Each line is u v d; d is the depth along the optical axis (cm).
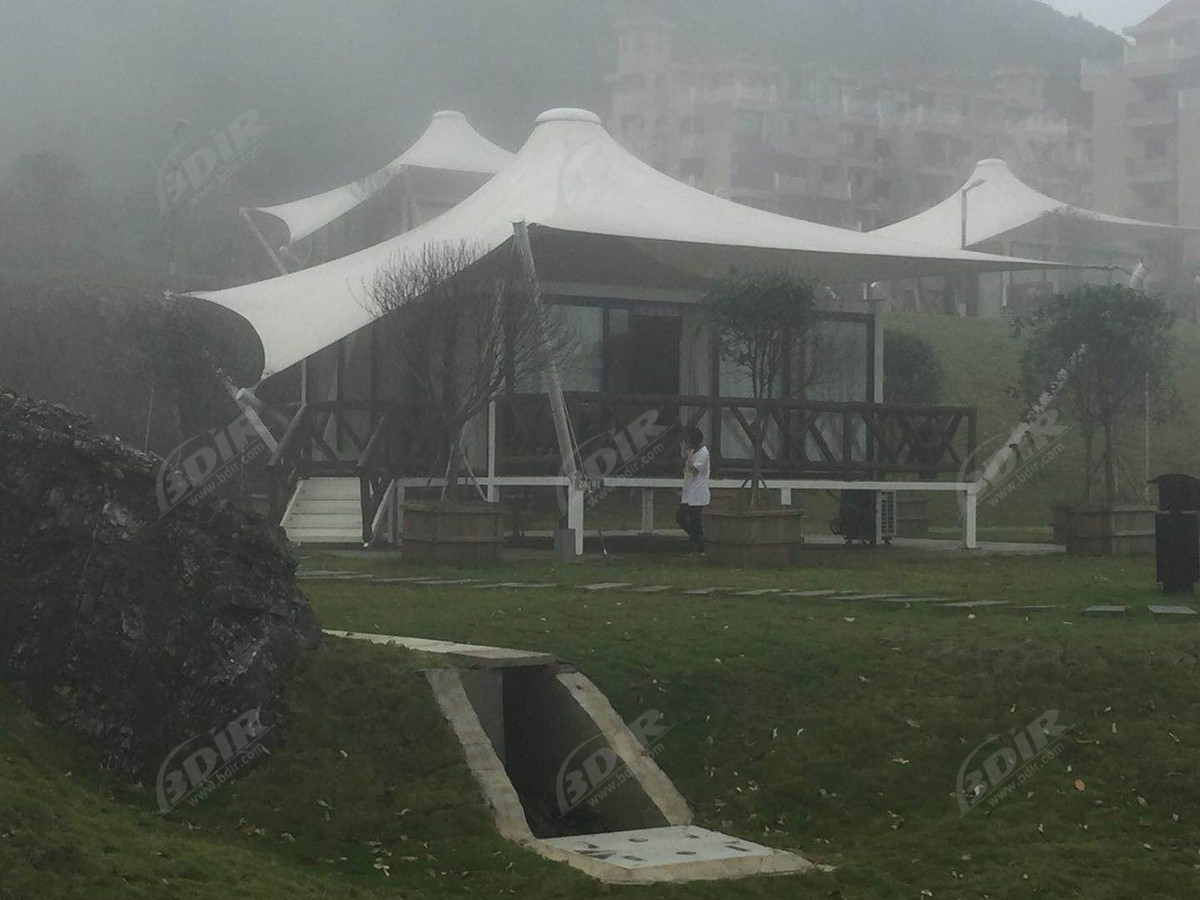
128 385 2977
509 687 923
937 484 1883
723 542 1544
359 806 740
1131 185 6981
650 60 7231
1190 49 7044
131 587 800
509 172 2034
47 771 712
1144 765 834
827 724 883
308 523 1912
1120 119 7019
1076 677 924
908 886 702
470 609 1105
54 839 603
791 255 1734
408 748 782
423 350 1587
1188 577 1259
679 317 1939
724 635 1002
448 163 3409
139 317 2181
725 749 868
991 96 7988
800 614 1105
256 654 803
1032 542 2109
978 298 4812
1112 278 4931
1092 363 1897
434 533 1488
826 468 1808
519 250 1577
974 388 3366
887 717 884
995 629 1036
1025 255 4806
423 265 1576
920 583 1348
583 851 730
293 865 684
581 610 1102
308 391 2252
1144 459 3053
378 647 873
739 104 6675
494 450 1734
